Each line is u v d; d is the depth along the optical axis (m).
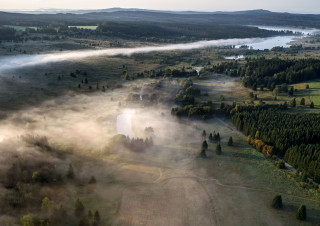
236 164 108.69
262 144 119.12
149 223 76.56
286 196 88.81
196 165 108.12
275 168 106.12
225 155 116.00
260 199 87.38
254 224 76.88
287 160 110.44
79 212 77.75
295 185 95.00
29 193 85.00
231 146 124.44
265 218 78.94
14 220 74.94
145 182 95.75
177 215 80.12
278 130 125.44
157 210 81.81
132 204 83.81
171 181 96.69
